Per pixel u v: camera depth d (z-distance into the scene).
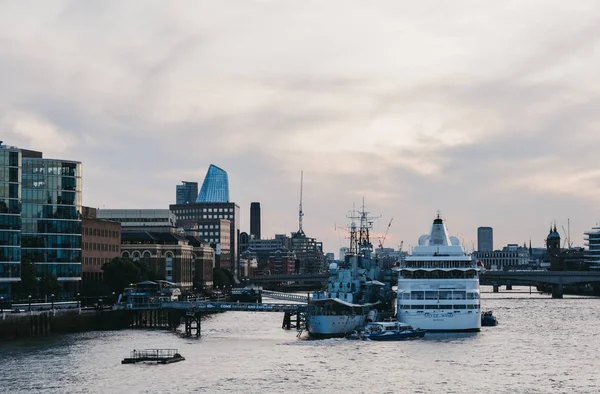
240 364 183.00
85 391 153.75
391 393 155.12
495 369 180.00
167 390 155.50
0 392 152.50
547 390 158.88
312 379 166.75
